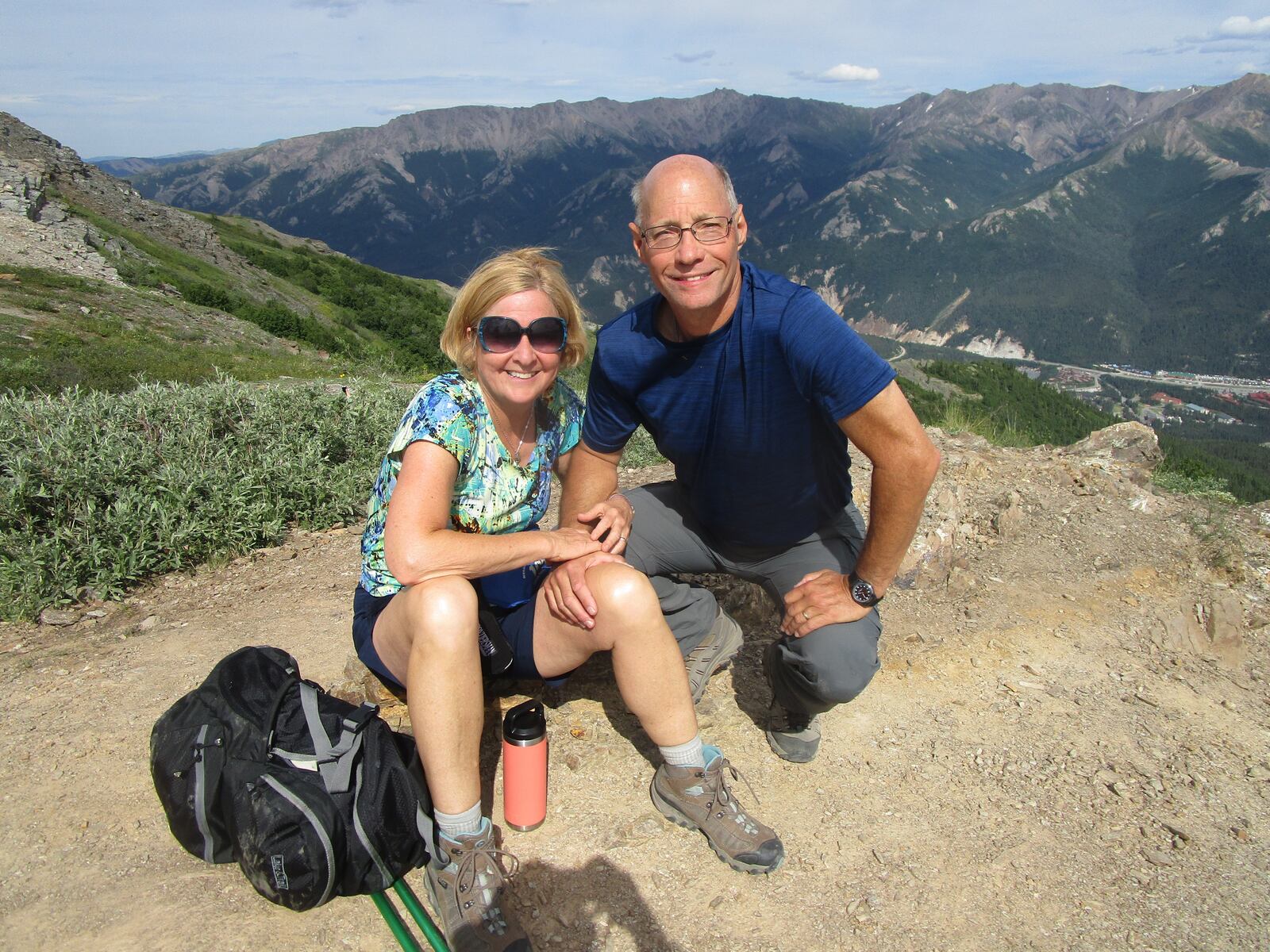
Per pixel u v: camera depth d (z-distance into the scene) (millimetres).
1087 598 4352
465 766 2160
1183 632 4121
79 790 2779
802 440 2453
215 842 2326
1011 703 3422
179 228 56906
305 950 2141
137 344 19453
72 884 2363
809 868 2484
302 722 2264
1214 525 5121
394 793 2230
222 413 6047
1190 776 3014
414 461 2229
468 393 2340
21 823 2615
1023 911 2359
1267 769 3098
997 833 2670
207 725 2285
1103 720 3348
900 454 2215
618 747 2988
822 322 2189
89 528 4465
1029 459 6305
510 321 2213
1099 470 5930
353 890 2238
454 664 2090
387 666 2441
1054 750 3117
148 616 4207
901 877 2465
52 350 16250
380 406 6805
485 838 2209
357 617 2609
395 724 2922
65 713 3248
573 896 2340
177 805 2305
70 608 4223
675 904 2334
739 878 2432
